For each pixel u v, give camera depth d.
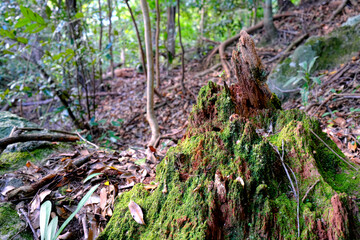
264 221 1.25
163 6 7.37
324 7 6.66
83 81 5.05
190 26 9.55
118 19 6.56
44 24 2.89
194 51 7.89
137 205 1.53
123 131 5.25
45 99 7.04
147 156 2.37
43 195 1.84
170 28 7.72
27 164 2.22
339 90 3.94
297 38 6.24
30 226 1.64
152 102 3.78
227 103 1.71
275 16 7.20
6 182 2.04
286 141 1.51
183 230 1.31
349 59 4.66
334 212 1.16
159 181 1.66
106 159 2.40
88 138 4.40
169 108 5.56
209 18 8.80
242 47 1.72
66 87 4.64
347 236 1.12
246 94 1.79
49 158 2.40
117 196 1.72
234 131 1.51
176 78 6.79
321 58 4.91
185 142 1.70
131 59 8.39
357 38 4.75
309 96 4.22
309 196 1.34
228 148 1.48
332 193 1.30
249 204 1.30
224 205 1.31
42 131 2.99
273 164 1.41
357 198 1.35
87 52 4.32
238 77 1.78
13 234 1.60
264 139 1.46
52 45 4.29
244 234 1.27
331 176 1.51
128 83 7.42
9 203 1.80
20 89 3.93
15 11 4.24
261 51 6.36
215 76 6.03
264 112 1.80
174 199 1.44
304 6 7.10
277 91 4.80
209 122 1.74
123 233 1.46
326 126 3.24
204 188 1.37
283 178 1.41
